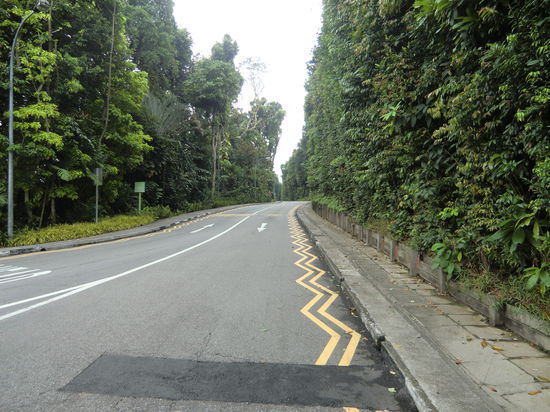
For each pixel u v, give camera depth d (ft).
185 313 16.17
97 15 51.62
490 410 7.97
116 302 17.87
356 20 24.53
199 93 113.19
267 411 8.61
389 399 9.16
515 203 11.90
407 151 21.25
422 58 19.60
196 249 36.76
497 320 13.15
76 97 50.62
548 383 9.16
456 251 16.43
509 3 11.63
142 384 9.90
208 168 122.93
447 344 11.66
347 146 39.42
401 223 25.40
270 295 19.38
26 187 42.50
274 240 44.19
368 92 27.37
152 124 75.15
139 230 53.83
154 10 100.94
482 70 12.43
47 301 18.01
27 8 42.24
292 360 11.49
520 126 11.81
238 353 12.00
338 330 14.28
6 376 10.36
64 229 45.24
